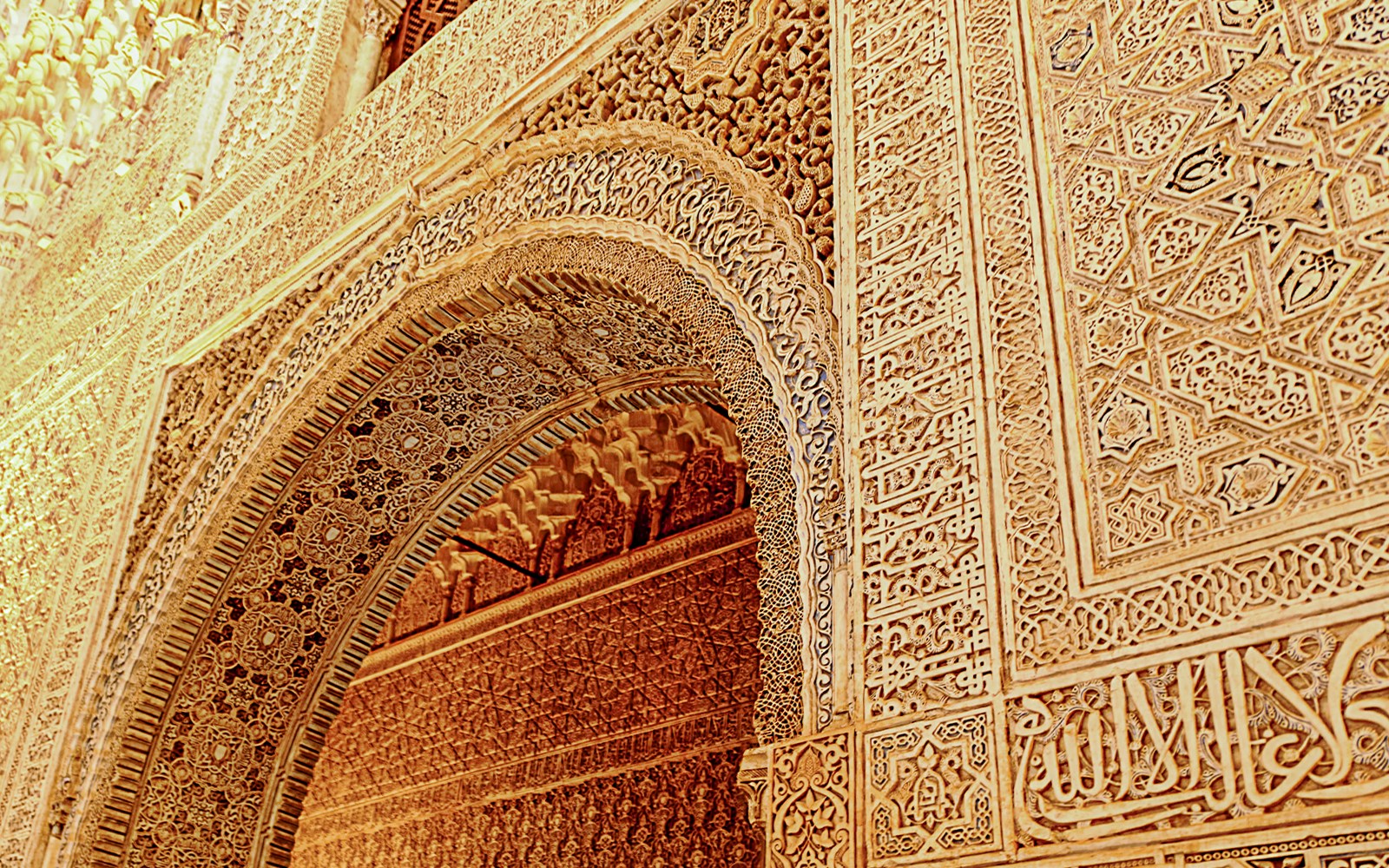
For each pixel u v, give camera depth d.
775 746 2.08
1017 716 1.80
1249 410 1.74
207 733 3.92
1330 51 1.85
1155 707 1.67
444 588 6.58
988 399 2.05
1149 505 1.80
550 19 3.58
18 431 5.25
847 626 2.09
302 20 4.88
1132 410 1.87
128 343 4.84
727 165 2.78
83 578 4.29
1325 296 1.72
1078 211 2.09
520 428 4.09
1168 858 1.58
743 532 5.34
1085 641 1.78
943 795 1.83
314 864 6.48
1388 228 1.68
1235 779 1.56
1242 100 1.94
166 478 4.22
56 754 3.86
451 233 3.56
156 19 5.26
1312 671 1.54
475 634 6.27
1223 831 1.55
